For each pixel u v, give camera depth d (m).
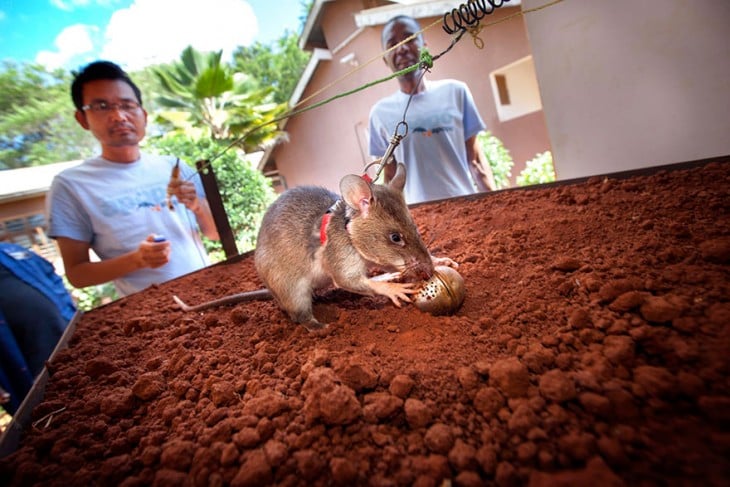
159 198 0.98
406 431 0.28
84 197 0.87
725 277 0.33
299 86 2.71
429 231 0.72
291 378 0.37
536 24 0.84
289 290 0.50
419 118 1.02
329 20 2.52
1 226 2.20
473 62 1.79
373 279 0.51
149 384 0.39
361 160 2.61
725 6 0.59
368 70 2.27
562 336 0.33
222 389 0.36
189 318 0.58
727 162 0.56
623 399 0.24
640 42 0.70
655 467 0.20
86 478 0.29
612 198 0.58
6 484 0.30
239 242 2.35
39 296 0.82
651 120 0.74
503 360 0.30
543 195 0.71
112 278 0.85
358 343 0.42
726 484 0.18
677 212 0.48
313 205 0.54
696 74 0.66
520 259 0.50
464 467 0.23
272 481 0.26
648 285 0.34
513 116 2.13
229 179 2.31
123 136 0.92
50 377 0.49
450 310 0.43
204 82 2.95
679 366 0.26
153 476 0.28
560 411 0.25
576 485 0.20
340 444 0.27
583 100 0.82
